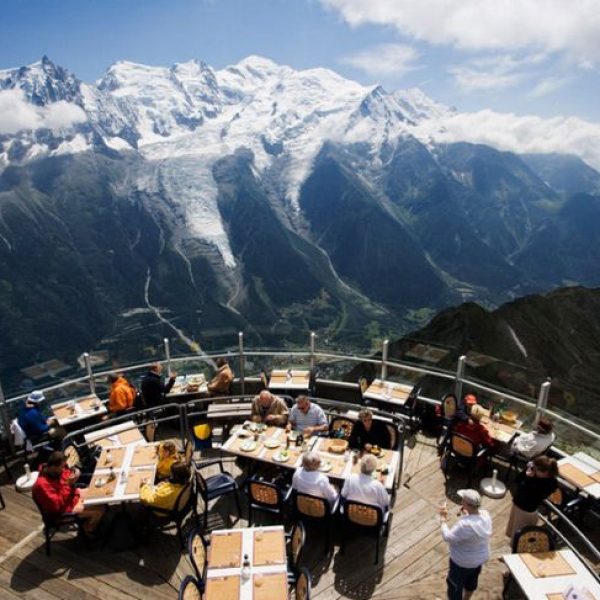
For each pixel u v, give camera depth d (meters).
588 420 12.74
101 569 7.39
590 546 6.39
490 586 6.96
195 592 5.57
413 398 11.97
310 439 9.25
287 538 7.88
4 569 7.40
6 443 10.70
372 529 7.26
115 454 8.72
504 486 9.20
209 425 10.95
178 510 7.49
